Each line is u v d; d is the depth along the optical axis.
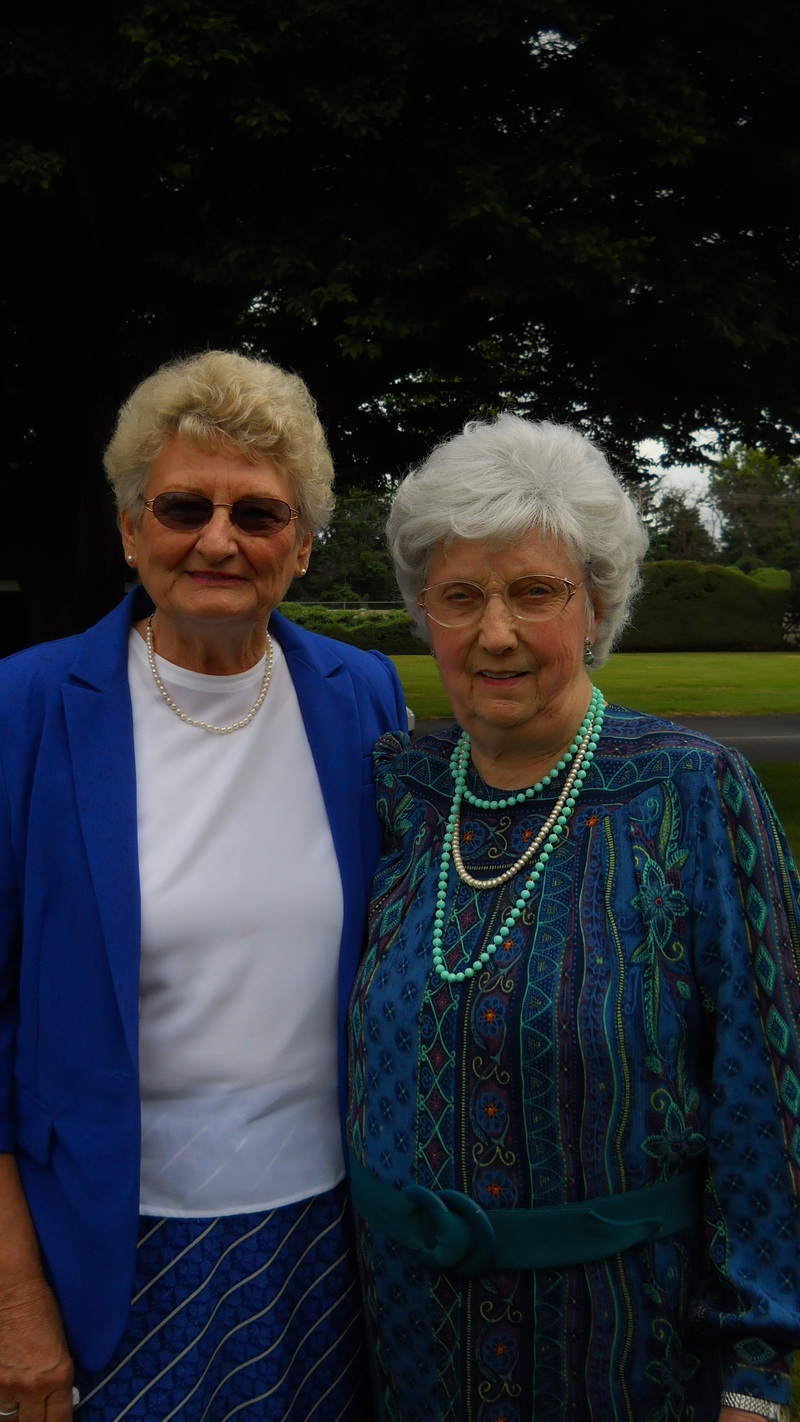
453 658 1.33
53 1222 1.44
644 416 9.11
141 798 1.51
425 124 7.26
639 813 1.25
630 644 34.56
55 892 1.42
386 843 1.57
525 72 7.12
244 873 1.51
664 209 7.33
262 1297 1.50
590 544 1.28
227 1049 1.49
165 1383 1.45
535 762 1.34
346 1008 1.51
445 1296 1.26
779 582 36.84
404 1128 1.29
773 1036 1.18
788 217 7.85
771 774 10.10
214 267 6.86
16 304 8.72
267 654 1.65
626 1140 1.18
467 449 1.31
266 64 6.61
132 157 7.11
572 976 1.20
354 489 12.20
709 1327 1.19
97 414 9.23
